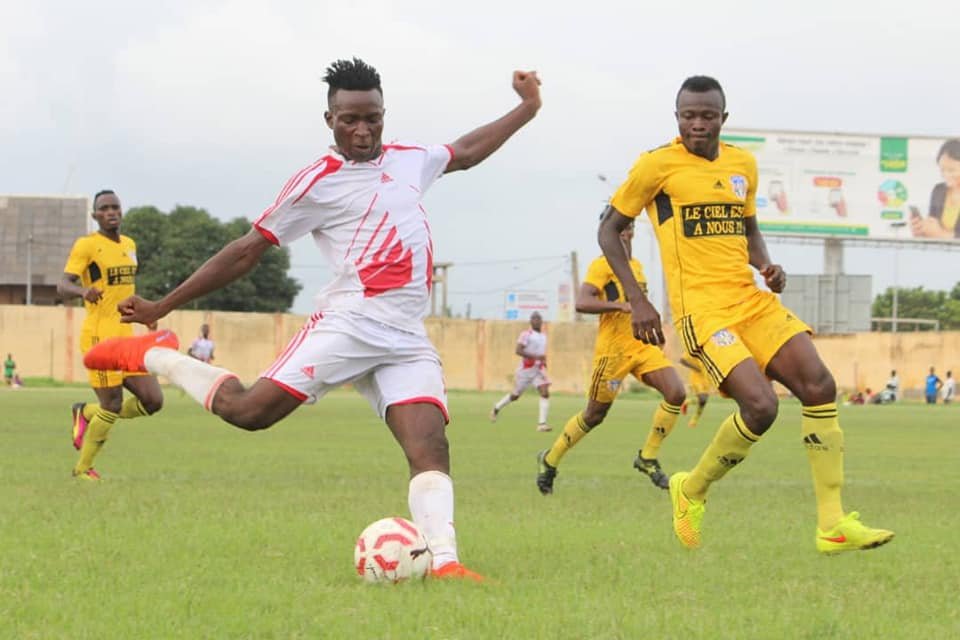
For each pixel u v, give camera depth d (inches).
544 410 1651.1
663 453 1231.5
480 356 4323.3
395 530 418.6
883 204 4591.5
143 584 412.5
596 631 345.4
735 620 364.5
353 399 3127.5
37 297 5689.0
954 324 7696.9
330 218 450.9
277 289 5743.1
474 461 1072.8
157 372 478.6
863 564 492.4
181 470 914.1
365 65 448.5
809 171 4576.8
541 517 630.5
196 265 5546.3
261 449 1174.3
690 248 533.6
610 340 799.1
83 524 559.8
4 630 340.2
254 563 459.8
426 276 458.6
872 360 4315.9
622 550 513.0
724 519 642.8
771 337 523.2
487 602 380.5
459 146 478.6
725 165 539.2
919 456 1266.0
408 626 346.9
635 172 544.7
